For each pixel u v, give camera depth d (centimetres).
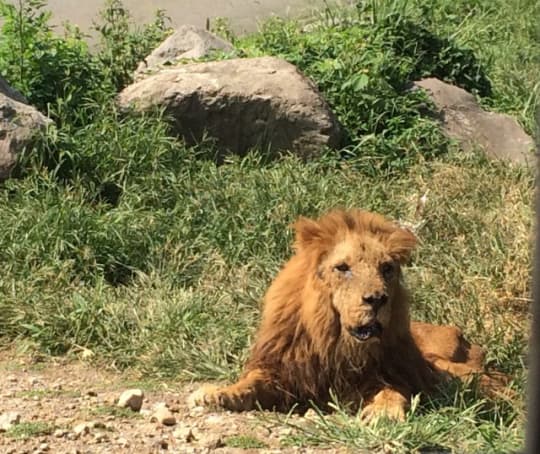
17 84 1045
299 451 576
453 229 952
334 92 1108
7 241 859
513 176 1034
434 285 861
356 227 648
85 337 774
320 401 653
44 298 802
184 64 1109
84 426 590
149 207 939
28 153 934
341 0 1510
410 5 1347
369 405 624
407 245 647
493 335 805
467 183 1020
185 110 1033
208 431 598
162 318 784
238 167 1005
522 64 1380
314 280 641
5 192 915
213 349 750
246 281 843
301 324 649
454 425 608
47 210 882
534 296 657
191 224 917
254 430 604
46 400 657
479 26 1512
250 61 1080
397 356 657
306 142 1039
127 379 730
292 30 1296
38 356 762
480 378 698
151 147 979
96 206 937
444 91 1154
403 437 583
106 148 963
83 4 1639
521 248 888
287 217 923
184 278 861
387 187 1008
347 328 620
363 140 1059
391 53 1173
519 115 1206
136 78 1105
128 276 867
